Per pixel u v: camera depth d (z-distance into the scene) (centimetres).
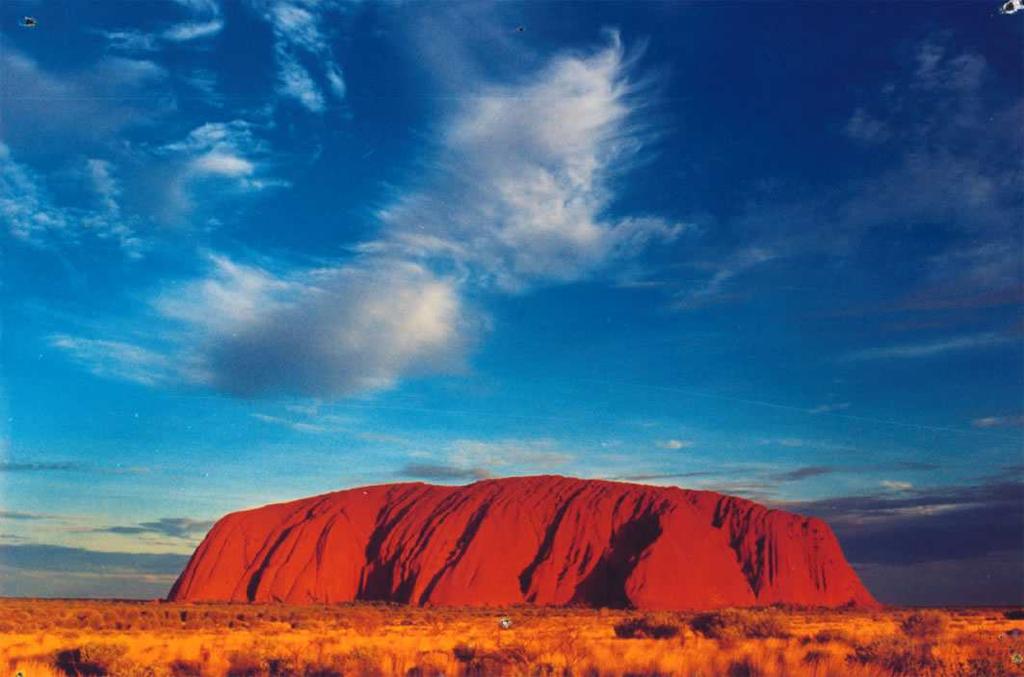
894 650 2142
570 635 3017
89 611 6372
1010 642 2662
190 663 2431
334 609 8869
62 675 2256
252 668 2305
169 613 6888
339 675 2130
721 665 2011
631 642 2969
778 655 2158
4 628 4491
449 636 3788
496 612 8406
